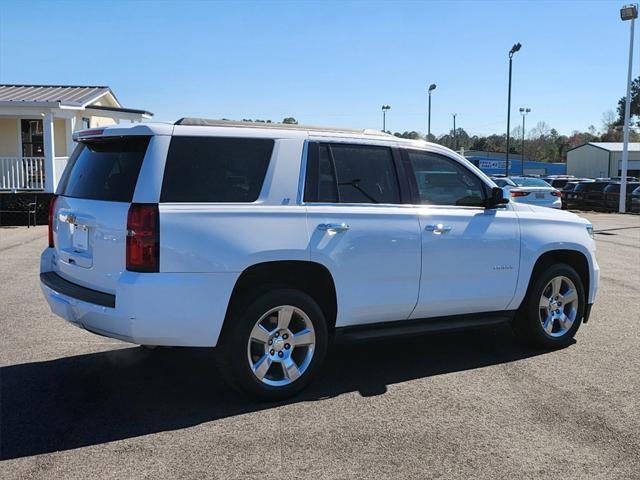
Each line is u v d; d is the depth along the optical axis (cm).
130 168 428
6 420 421
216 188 434
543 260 608
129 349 589
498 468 359
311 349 469
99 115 2083
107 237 422
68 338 620
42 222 1803
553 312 607
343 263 473
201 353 578
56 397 464
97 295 427
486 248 548
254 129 460
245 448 382
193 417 430
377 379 513
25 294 814
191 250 414
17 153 2020
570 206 3219
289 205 457
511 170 7462
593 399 469
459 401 463
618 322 715
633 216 2662
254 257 433
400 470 356
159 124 432
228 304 431
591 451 382
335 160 486
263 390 451
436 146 546
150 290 404
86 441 389
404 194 516
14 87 2159
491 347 615
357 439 396
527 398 470
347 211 479
